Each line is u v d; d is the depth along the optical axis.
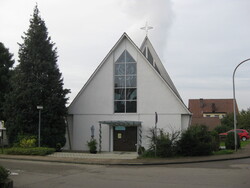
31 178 12.93
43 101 26.02
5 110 26.14
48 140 25.91
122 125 27.55
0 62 31.61
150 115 27.45
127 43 28.73
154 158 20.69
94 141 26.03
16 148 23.19
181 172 14.70
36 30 26.92
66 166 17.28
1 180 9.66
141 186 11.05
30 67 26.42
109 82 28.72
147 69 27.98
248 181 11.97
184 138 21.84
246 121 57.81
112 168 16.56
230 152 24.44
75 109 29.14
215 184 11.34
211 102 89.06
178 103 27.03
